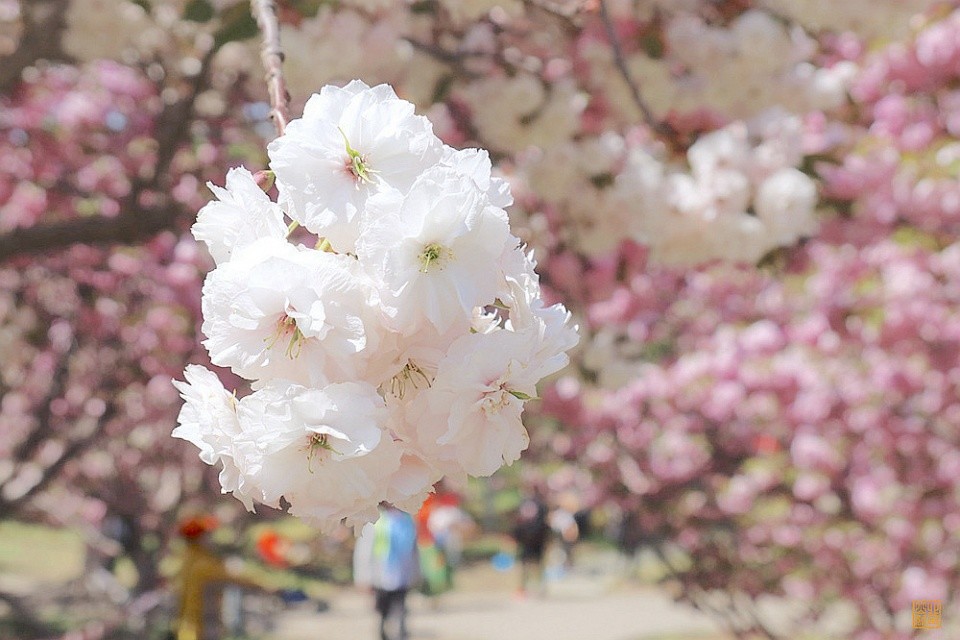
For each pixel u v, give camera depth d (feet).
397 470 4.53
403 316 4.38
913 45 23.16
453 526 65.21
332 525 4.52
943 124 24.29
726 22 15.60
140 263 32.68
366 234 4.38
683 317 36.83
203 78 16.24
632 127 17.16
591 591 71.51
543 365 4.60
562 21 13.65
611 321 29.48
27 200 27.20
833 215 19.77
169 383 39.91
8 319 34.47
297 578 57.26
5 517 31.32
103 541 48.78
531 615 59.67
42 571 65.31
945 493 34.83
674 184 14.56
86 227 16.30
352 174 4.57
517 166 16.90
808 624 36.78
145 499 47.11
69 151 25.94
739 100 15.34
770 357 36.09
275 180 4.84
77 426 41.09
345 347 4.32
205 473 47.34
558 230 17.63
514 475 71.92
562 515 75.36
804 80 15.26
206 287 4.42
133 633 40.70
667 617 56.85
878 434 35.06
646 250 19.56
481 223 4.44
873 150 24.27
